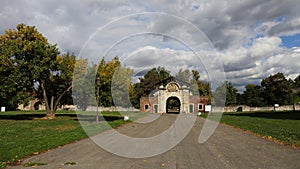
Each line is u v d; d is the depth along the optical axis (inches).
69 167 331.6
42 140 549.0
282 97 3233.3
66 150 447.5
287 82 3225.9
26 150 430.6
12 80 1165.7
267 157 394.0
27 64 1191.6
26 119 1274.6
